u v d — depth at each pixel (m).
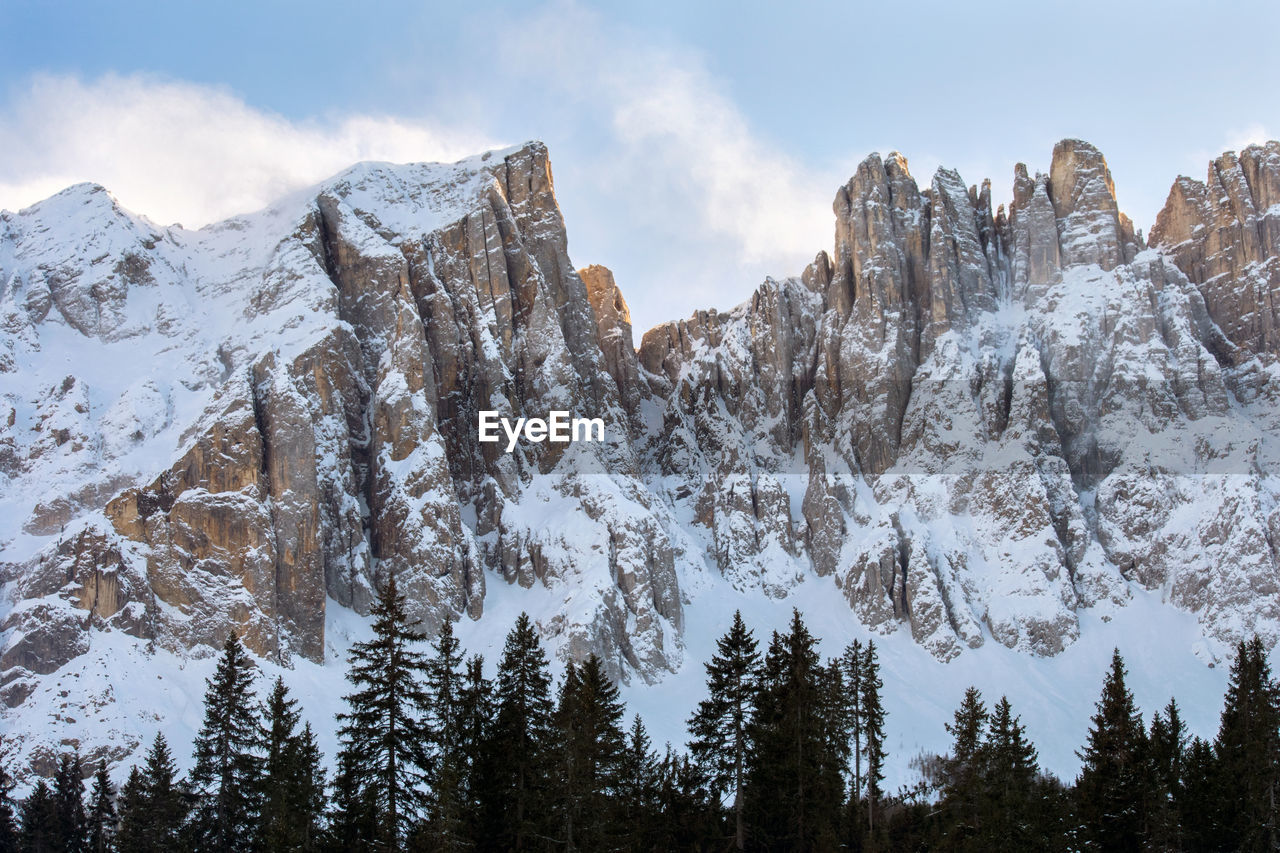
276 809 96.38
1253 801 105.56
